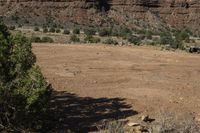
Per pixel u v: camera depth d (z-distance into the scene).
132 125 11.97
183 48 43.38
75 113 13.38
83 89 16.81
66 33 74.06
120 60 26.08
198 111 13.88
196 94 16.53
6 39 12.11
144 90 16.78
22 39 12.30
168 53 32.06
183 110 13.88
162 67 23.84
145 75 20.44
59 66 22.41
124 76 19.92
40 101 10.95
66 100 14.98
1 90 10.59
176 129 10.62
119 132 10.97
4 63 11.26
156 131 10.77
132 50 32.81
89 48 32.59
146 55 29.77
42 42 42.34
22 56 11.83
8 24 109.25
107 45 38.41
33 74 11.30
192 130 10.67
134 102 14.84
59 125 12.14
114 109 13.90
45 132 11.48
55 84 17.53
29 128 10.98
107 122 12.47
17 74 11.40
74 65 23.03
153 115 13.23
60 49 30.77
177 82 18.95
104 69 22.06
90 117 13.03
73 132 11.53
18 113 10.82
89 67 22.53
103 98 15.37
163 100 15.26
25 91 10.78
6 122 11.05
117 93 16.16
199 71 22.94
